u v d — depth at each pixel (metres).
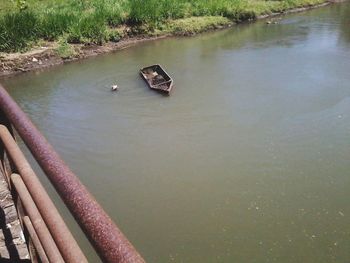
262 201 8.18
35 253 2.76
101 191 8.72
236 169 9.30
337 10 26.08
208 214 7.86
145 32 21.12
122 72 16.19
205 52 18.34
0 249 3.45
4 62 17.09
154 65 16.03
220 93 13.55
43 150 1.58
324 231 7.30
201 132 11.08
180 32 21.70
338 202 8.05
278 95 13.16
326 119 11.45
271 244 7.05
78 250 1.46
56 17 19.52
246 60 16.81
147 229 7.52
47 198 1.88
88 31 19.53
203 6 23.61
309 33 20.67
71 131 11.44
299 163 9.43
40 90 14.86
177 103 12.95
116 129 11.46
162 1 22.92
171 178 9.08
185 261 6.76
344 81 14.09
